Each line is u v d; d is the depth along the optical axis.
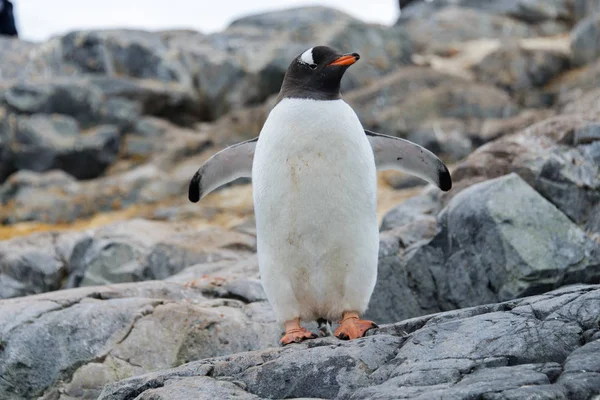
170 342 15.69
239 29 53.94
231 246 24.86
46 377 14.98
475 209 17.73
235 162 15.09
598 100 33.78
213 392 10.92
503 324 11.09
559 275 17.02
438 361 10.54
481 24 58.06
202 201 38.16
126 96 47.25
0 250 26.11
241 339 15.89
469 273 17.70
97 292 16.75
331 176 12.31
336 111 12.55
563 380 9.39
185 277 20.06
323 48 12.95
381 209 30.84
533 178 20.02
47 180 40.66
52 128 43.47
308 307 13.23
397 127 41.72
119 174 42.66
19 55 51.94
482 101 42.81
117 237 25.47
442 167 14.70
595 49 48.09
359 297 12.88
